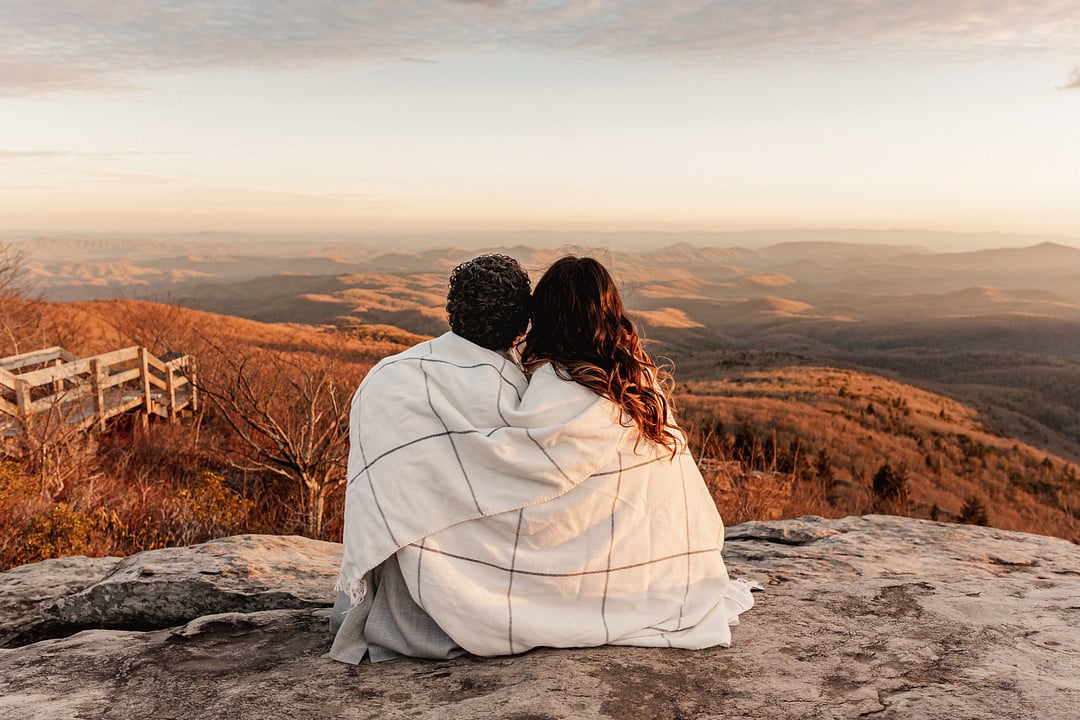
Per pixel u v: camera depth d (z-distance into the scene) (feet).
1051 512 132.05
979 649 8.03
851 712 6.35
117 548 21.79
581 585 7.64
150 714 6.71
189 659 8.21
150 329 56.59
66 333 57.47
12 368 33.14
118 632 9.48
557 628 7.51
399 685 7.07
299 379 32.60
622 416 7.84
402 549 7.24
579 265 7.85
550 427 7.30
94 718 6.67
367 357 38.93
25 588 11.84
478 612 7.18
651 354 8.32
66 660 8.26
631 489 7.91
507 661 7.41
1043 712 6.25
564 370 7.75
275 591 10.81
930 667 7.48
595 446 7.57
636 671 7.16
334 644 7.94
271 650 8.41
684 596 8.23
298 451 29.22
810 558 13.38
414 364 7.72
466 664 7.45
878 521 16.57
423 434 7.32
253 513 31.27
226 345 39.75
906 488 106.42
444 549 7.26
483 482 7.30
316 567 12.21
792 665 7.51
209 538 24.91
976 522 108.47
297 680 7.33
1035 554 13.75
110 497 26.48
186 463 36.60
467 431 7.25
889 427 263.49
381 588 7.84
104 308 71.46
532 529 7.40
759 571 12.30
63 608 10.91
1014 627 8.82
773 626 8.86
